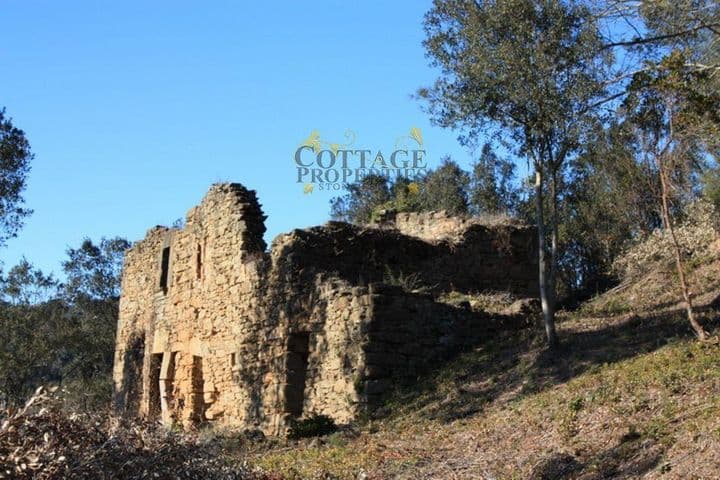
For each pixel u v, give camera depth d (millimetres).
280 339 21641
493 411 15750
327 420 18250
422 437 15523
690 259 24969
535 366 17219
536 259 25594
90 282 47562
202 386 26328
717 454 10719
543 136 17641
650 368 14680
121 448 9070
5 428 8094
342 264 22703
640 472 11180
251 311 23109
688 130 15844
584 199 38594
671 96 15781
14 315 43156
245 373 22859
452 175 46375
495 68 17469
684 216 29375
